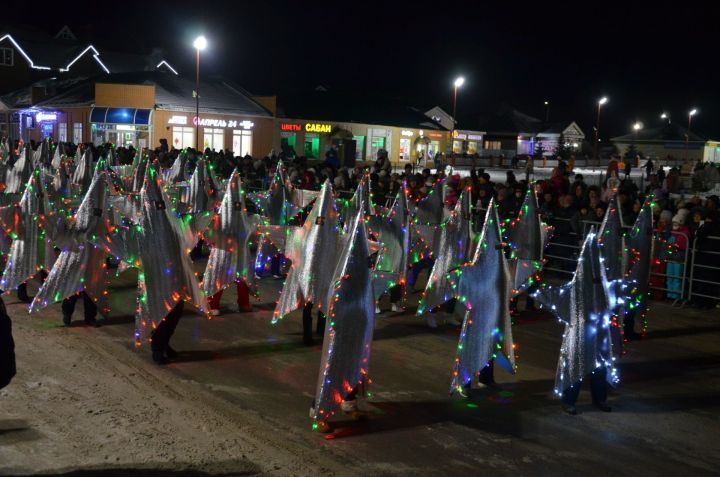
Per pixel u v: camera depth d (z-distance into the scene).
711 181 32.22
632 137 75.75
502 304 7.40
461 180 16.08
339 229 8.88
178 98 39.75
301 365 8.36
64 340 8.93
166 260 8.12
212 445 5.90
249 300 11.48
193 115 39.50
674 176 29.08
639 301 9.95
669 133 74.44
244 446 5.94
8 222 10.50
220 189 12.71
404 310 11.31
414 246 11.52
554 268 13.45
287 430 6.43
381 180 16.77
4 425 6.09
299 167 18.23
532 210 10.37
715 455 6.23
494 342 7.33
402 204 10.84
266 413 6.82
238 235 10.47
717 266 11.61
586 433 6.64
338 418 6.81
